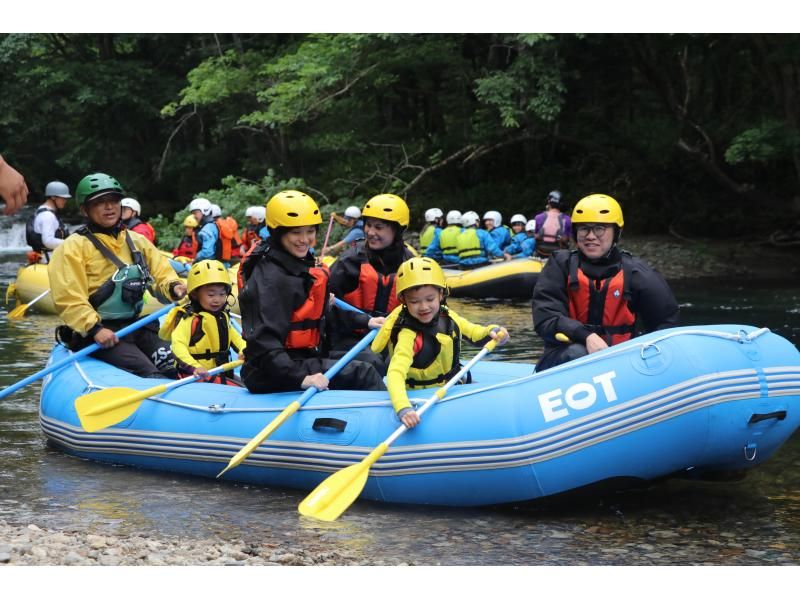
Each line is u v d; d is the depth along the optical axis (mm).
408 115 26062
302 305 5137
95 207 6055
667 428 4309
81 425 5664
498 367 6098
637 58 18438
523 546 4152
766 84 18625
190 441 5281
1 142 30812
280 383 5113
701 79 20781
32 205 30031
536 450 4402
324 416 4902
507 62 20562
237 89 23125
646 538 4266
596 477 4410
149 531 4340
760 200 19312
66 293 5969
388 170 22984
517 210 23016
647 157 20812
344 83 21297
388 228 5914
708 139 19094
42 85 28000
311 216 5008
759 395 4352
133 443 5477
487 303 13781
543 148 24859
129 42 30797
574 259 5074
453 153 23188
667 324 5027
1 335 10227
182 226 21219
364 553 4055
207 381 6055
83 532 4301
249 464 5102
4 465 5539
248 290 5121
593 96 21172
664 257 18328
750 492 4941
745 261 18188
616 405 4348
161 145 31188
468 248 15359
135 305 6164
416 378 4934
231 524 4457
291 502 4820
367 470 4480
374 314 5961
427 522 4484
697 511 4641
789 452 5699
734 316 11672
